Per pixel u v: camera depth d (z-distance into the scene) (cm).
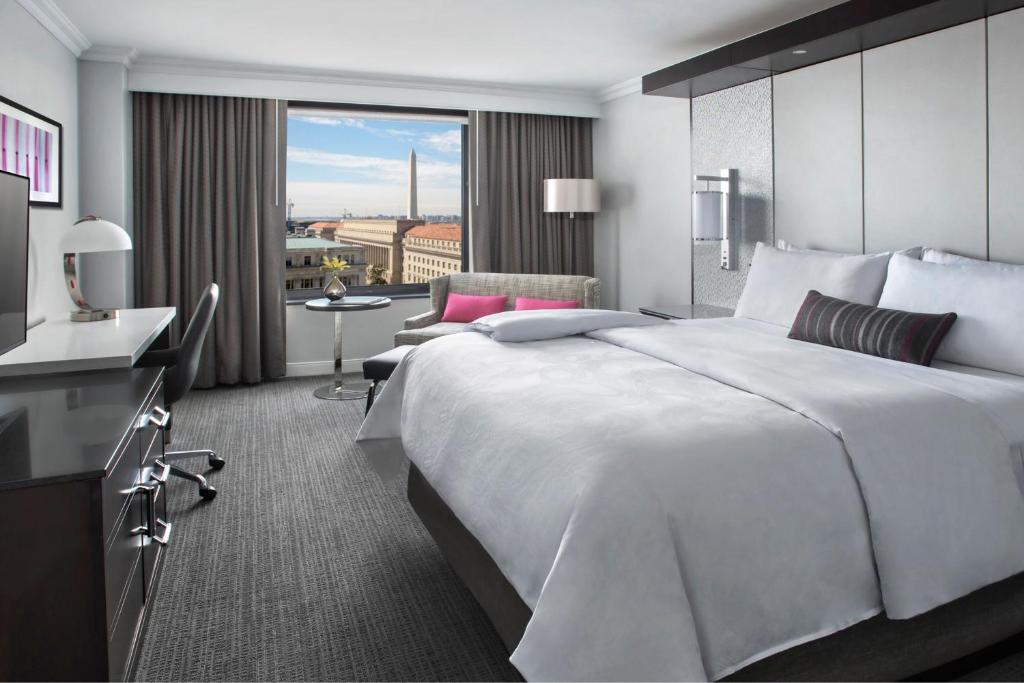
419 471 266
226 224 514
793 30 335
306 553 257
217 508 298
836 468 164
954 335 258
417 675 184
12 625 142
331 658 192
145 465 207
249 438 397
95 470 142
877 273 310
